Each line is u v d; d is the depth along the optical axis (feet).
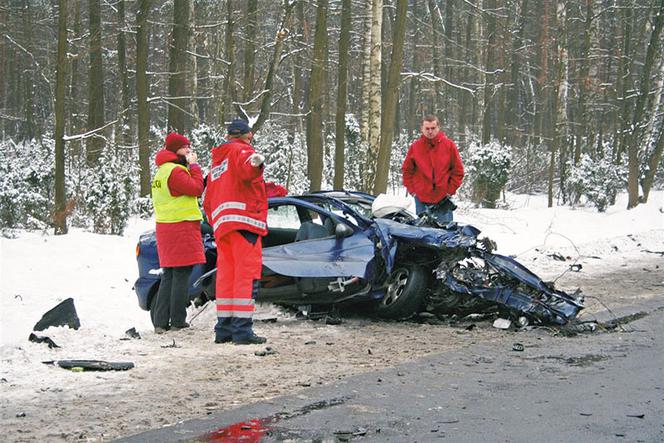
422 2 154.51
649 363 23.24
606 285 40.16
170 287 30.86
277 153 82.53
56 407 19.15
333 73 142.72
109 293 40.81
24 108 176.55
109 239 54.70
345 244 31.63
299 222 34.78
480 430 17.06
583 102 106.32
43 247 50.44
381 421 17.80
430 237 29.73
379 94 74.02
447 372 22.47
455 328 29.84
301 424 17.60
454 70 149.48
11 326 34.37
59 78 60.70
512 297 29.60
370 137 73.87
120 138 97.91
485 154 88.17
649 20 107.24
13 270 44.70
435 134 37.58
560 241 60.23
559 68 100.99
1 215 65.41
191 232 30.45
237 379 21.88
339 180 75.92
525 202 104.58
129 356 24.86
